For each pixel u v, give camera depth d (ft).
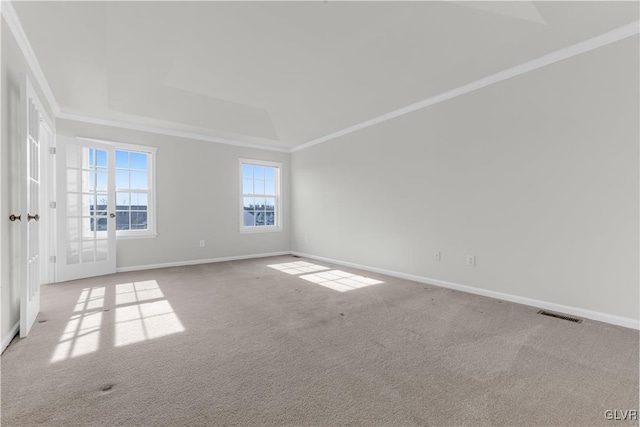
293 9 7.36
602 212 8.29
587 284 8.57
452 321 8.36
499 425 4.27
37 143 8.55
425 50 9.11
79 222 13.62
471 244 11.27
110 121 15.12
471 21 7.73
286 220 21.72
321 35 8.44
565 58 8.89
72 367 5.83
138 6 7.22
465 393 5.03
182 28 8.12
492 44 8.74
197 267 16.60
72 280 13.26
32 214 8.21
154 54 9.40
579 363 6.02
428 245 12.75
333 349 6.67
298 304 9.95
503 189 10.33
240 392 5.06
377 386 5.24
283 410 4.59
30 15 7.44
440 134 12.26
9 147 7.04
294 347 6.77
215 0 7.03
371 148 15.39
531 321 8.32
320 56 9.54
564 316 8.71
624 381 5.38
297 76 10.90
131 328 7.84
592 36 8.28
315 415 4.48
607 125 8.18
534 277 9.64
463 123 11.46
